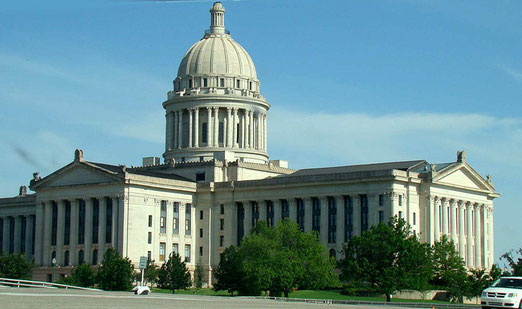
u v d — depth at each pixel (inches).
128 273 6540.4
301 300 5211.6
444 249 6909.5
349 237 7396.7
